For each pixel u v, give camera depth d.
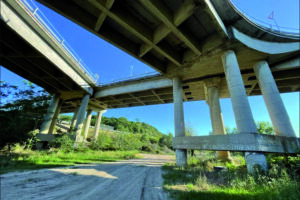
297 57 15.63
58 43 18.38
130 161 17.95
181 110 16.08
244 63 15.35
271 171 7.46
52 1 9.50
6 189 4.98
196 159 18.09
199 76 18.58
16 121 12.16
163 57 17.09
